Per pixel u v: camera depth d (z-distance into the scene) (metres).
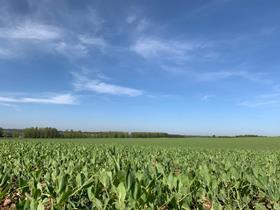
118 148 26.27
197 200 6.36
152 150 26.77
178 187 5.80
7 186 6.82
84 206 6.00
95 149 22.81
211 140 81.00
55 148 23.17
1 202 7.00
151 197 5.16
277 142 71.00
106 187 6.04
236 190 6.78
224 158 17.73
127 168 5.22
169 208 5.66
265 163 16.55
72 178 6.87
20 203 4.46
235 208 5.99
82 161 11.30
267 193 6.62
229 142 69.88
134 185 5.08
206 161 14.88
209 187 6.44
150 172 7.57
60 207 5.35
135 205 5.09
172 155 20.73
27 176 7.93
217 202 5.97
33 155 14.79
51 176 7.69
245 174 7.63
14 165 10.77
